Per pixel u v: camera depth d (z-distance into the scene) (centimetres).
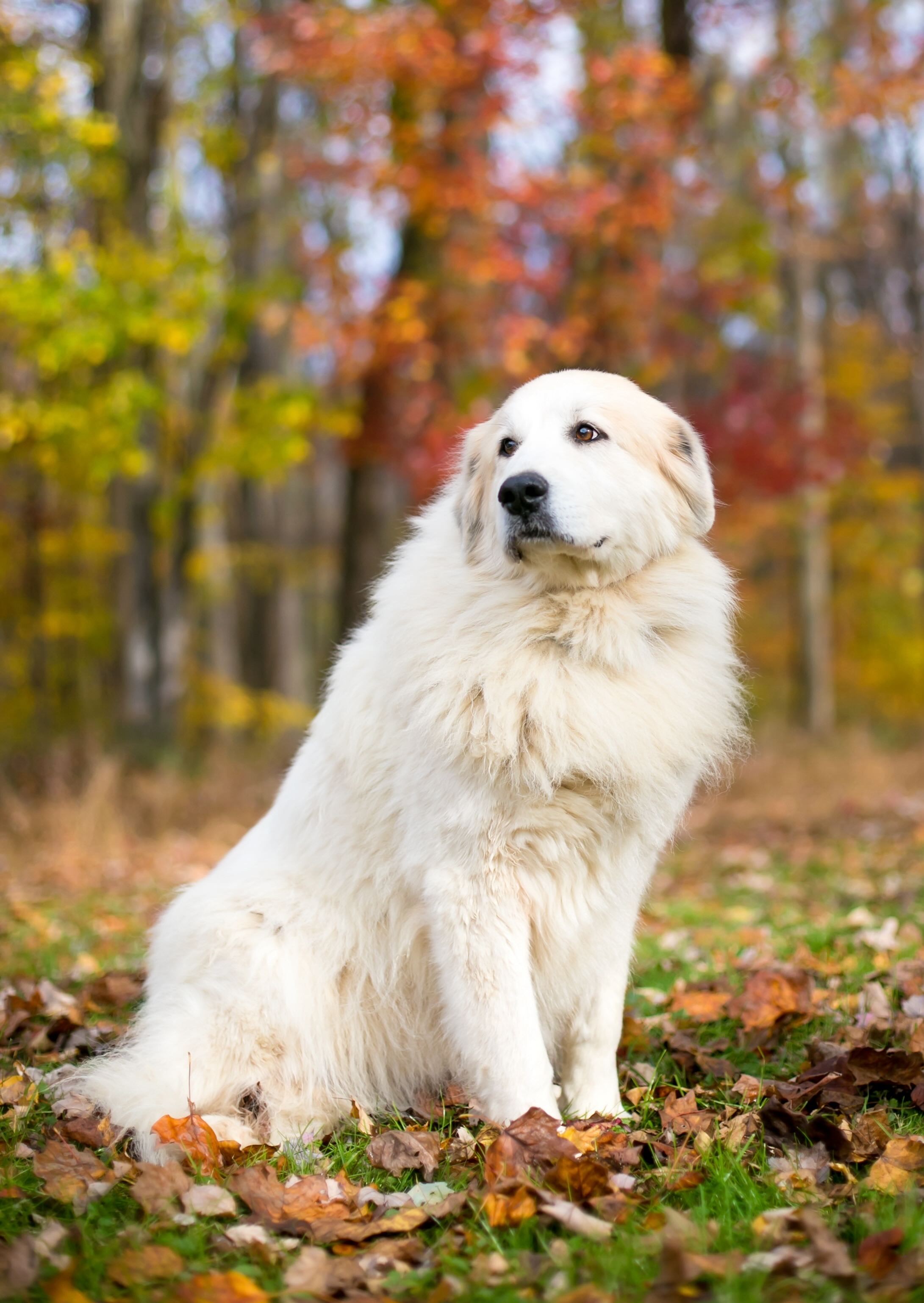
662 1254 224
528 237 1189
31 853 891
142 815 1006
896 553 2053
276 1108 321
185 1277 234
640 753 305
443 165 1149
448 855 303
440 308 1183
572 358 1191
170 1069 314
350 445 1252
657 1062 368
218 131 1384
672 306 1279
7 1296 224
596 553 310
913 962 441
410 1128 318
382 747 321
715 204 1300
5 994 467
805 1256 226
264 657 2080
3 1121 319
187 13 1344
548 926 311
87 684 1686
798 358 1641
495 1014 298
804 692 1834
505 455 327
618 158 1177
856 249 2031
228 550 1852
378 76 1114
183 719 1416
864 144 1927
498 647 306
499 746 294
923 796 1085
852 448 1583
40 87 1016
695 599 330
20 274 1014
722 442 1367
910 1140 270
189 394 1567
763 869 791
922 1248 224
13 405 1072
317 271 1259
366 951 328
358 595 1285
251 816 1023
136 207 1275
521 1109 296
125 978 469
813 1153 281
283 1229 255
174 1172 272
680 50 1274
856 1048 317
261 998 320
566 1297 215
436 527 355
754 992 403
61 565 1596
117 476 1416
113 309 1031
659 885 762
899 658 2072
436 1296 220
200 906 335
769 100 1359
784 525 1864
